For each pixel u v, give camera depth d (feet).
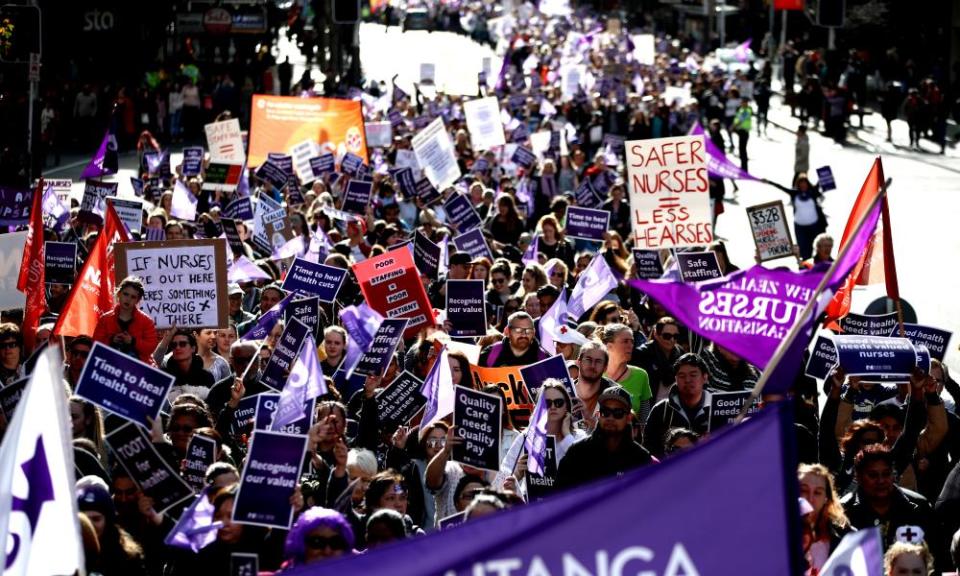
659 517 20.90
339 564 20.57
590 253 78.69
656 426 48.03
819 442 51.85
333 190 114.93
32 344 57.93
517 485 42.55
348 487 39.81
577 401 49.01
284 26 375.66
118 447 38.91
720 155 92.38
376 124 151.12
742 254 132.26
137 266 59.21
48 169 182.29
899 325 52.49
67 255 68.23
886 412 49.06
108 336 55.16
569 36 377.30
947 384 56.49
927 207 160.97
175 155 197.57
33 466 25.99
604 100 213.46
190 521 36.91
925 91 224.94
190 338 54.75
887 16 275.59
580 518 20.86
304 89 240.94
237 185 110.32
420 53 376.68
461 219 94.94
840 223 147.74
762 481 21.06
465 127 163.73
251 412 48.44
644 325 72.49
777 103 288.30
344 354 54.60
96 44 228.02
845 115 231.09
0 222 84.23
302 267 65.36
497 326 70.38
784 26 287.48
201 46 256.93
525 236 92.58
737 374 52.80
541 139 145.07
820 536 37.70
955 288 113.29
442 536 20.72
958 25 260.21
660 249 77.25
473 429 43.32
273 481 35.60
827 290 34.71
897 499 41.32
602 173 127.24
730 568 20.95
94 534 33.83
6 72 117.91
